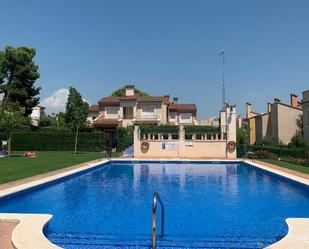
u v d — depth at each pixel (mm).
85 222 10266
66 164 24016
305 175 18172
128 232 9133
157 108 53781
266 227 9789
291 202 13594
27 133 44531
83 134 44062
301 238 7094
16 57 50375
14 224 8320
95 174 22734
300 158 27281
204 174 22984
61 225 9898
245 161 28344
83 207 12453
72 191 16016
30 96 51969
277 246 6609
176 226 9844
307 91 34812
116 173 23562
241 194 15383
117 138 43250
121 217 10953
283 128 42188
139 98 55000
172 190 16516
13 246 6730
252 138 50750
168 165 28875
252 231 9344
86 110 53375
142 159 30969
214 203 13359
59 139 44594
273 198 14398
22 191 13148
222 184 18531
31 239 7008
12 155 33312
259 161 28359
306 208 12484
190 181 19656
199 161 30109
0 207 11852
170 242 8109
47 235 8625
